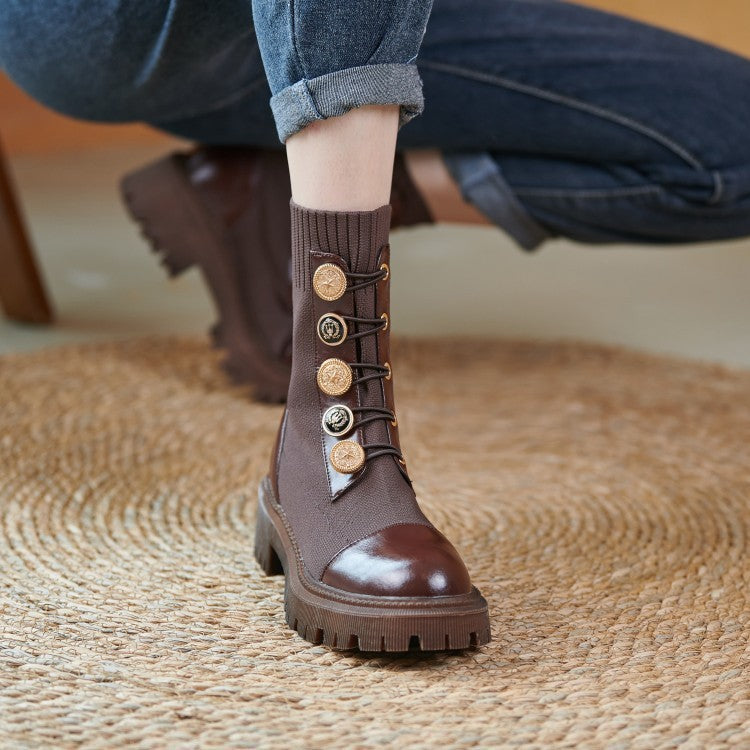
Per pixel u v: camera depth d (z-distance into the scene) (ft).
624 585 3.62
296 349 3.45
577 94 4.33
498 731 3.08
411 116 3.35
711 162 4.38
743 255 7.83
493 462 4.36
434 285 6.91
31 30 4.01
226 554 3.74
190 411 4.70
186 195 4.75
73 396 4.77
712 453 4.42
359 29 3.22
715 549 3.80
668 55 4.37
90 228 8.27
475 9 4.29
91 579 3.59
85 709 3.11
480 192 4.57
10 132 11.76
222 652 3.31
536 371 5.16
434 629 3.19
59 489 4.07
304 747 3.03
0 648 3.30
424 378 5.07
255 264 4.75
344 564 3.28
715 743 3.05
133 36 3.90
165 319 6.02
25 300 5.79
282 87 3.30
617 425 4.65
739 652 3.34
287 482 3.49
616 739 3.06
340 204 3.32
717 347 5.65
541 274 7.23
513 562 3.72
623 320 6.14
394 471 3.37
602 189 4.48
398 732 3.07
